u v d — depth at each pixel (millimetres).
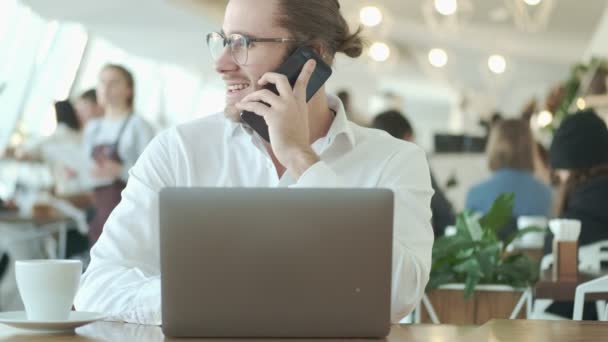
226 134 2021
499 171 4770
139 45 9305
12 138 7352
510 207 2900
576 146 3412
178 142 2014
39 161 6574
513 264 2773
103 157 5688
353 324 1354
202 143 2021
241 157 2010
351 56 2109
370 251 1346
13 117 7410
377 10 8852
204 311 1345
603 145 3416
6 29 7262
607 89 6551
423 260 1870
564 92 8930
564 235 2848
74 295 1475
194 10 8625
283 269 1340
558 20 10969
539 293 2650
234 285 1341
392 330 1487
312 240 1340
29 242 5809
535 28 11656
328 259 1344
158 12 8148
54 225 5969
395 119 4355
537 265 2799
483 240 2801
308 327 1351
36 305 1443
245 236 1336
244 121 1865
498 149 4754
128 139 5695
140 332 1459
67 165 5996
